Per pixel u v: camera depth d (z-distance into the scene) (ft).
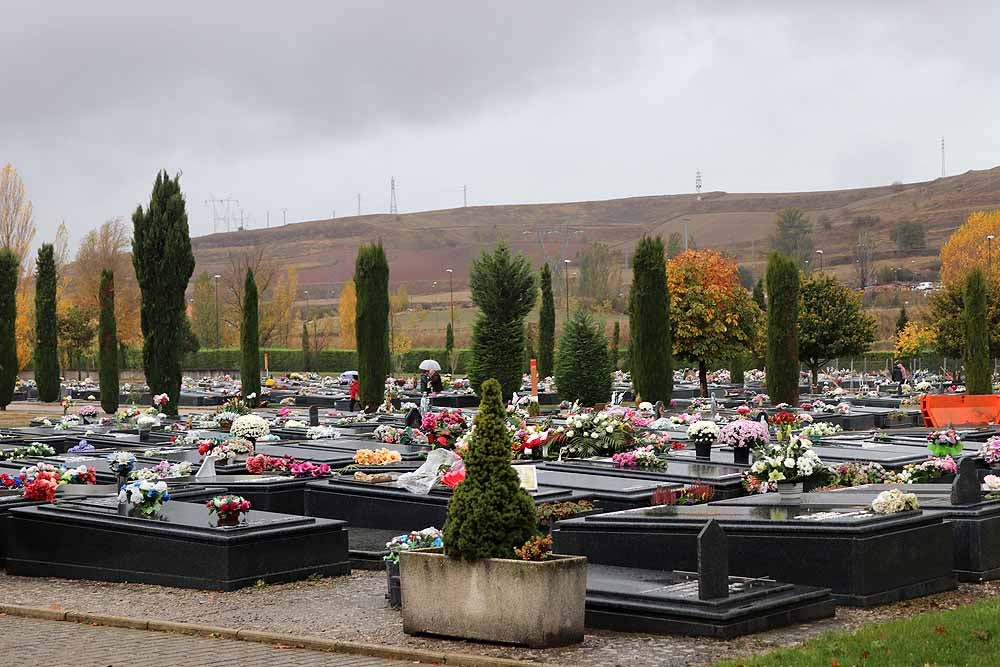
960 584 41.88
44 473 52.44
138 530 44.60
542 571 32.01
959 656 29.37
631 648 32.19
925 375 216.74
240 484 59.16
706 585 33.88
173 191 116.47
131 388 185.06
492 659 30.89
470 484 33.24
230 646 34.19
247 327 159.53
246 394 159.12
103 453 79.66
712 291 168.96
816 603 35.83
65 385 215.92
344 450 77.61
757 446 64.18
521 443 68.80
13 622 38.50
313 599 40.91
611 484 57.41
